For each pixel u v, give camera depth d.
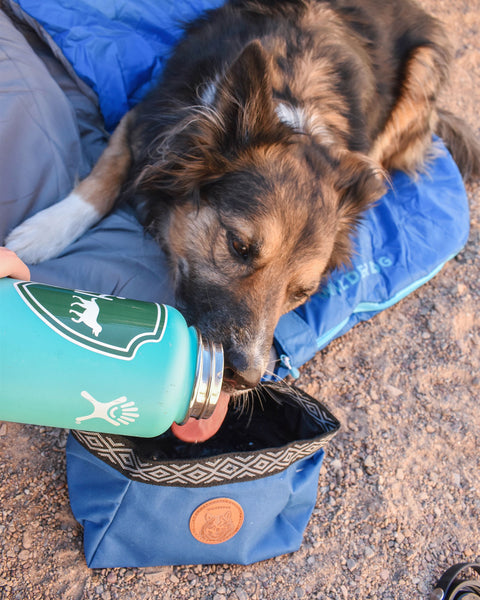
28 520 0.73
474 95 1.53
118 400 0.54
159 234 0.87
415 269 1.01
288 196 0.75
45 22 1.00
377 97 1.05
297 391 0.73
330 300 0.93
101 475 0.69
